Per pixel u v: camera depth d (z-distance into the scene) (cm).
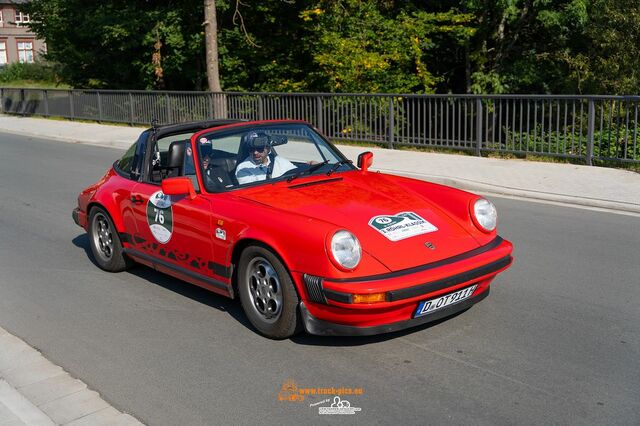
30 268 709
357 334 446
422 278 436
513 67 2227
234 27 2545
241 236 487
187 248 556
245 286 502
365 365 443
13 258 750
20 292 632
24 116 2809
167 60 2580
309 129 614
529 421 366
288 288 463
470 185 1062
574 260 668
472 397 395
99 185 680
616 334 483
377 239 461
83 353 487
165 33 2503
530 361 441
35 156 1658
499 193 1027
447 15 2169
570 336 480
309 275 443
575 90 2028
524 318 516
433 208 516
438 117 1389
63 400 412
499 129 1302
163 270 606
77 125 2362
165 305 582
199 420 383
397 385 413
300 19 2502
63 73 3012
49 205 1038
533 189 1005
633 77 1791
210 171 556
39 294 625
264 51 2500
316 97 1619
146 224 604
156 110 2123
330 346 477
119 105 2280
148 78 2698
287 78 2536
